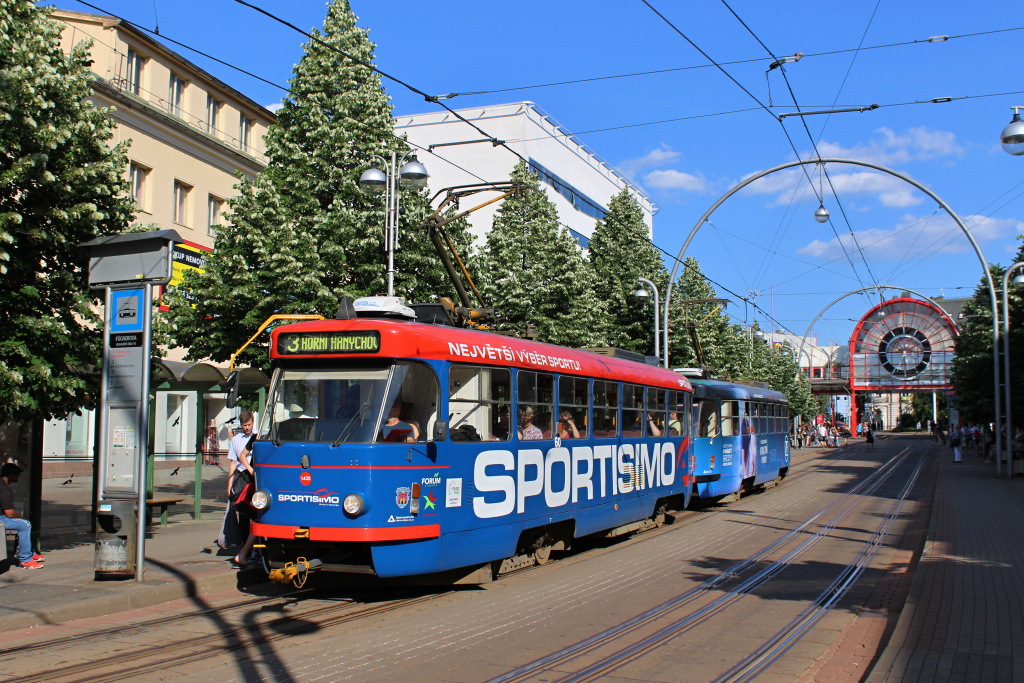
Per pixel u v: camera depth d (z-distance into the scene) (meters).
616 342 37.06
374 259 18.84
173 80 31.92
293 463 9.64
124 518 10.39
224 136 34.53
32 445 12.51
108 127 12.73
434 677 7.04
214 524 16.28
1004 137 15.77
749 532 16.97
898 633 7.92
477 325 16.80
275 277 17.50
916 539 16.17
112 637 8.23
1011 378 36.28
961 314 48.53
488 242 29.25
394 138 19.70
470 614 9.45
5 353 10.88
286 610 9.55
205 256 19.47
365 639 8.27
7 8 11.41
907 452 59.94
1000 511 19.75
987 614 8.73
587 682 6.95
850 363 87.44
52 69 11.58
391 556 9.41
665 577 11.93
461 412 10.52
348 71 19.39
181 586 10.12
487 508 10.82
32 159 10.80
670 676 7.14
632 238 37.72
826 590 11.09
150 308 10.38
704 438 21.81
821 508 21.94
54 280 11.64
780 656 7.86
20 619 8.46
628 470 15.21
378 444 9.43
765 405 27.39
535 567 12.65
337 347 9.92
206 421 35.12
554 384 12.70
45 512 17.89
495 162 50.62
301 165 19.06
